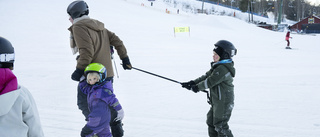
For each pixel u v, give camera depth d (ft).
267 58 42.34
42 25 76.84
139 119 15.79
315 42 86.79
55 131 13.83
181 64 34.94
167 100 19.85
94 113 9.89
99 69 9.93
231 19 141.90
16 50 44.70
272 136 13.48
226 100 11.02
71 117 16.08
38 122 6.15
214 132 11.73
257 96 21.02
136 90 22.74
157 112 17.17
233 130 14.21
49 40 56.29
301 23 181.27
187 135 13.53
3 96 5.32
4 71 5.49
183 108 18.02
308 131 14.15
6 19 82.07
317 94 21.74
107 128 10.55
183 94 21.56
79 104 10.89
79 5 10.62
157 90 22.75
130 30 76.38
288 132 13.97
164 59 38.42
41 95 20.99
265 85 24.68
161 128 14.42
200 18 133.59
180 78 27.53
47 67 32.35
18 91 5.62
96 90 10.05
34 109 6.16
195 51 47.26
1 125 5.48
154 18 132.16
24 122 5.95
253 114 16.83
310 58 43.88
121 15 121.49
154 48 49.19
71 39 11.14
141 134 13.58
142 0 240.12
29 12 97.30
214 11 308.81
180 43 58.75
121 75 28.40
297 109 17.87
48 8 110.83
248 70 32.30
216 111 11.11
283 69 33.35
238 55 44.70
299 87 24.11
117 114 10.61
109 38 11.93
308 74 30.22
